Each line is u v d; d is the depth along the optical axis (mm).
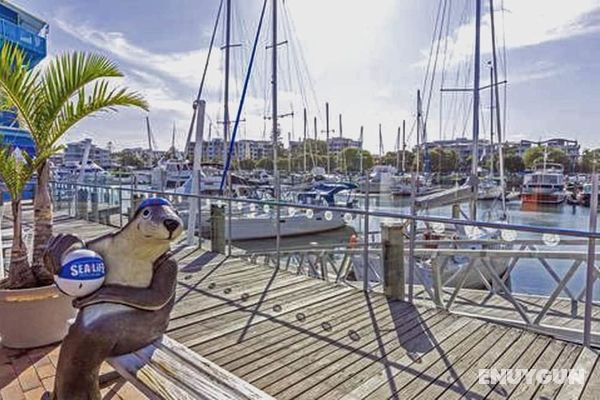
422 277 4516
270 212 9781
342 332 3150
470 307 4574
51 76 2703
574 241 4391
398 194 13828
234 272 4930
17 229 2729
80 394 1631
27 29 12445
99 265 1609
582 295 4617
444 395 2293
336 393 2320
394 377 2488
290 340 3012
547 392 2309
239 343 2961
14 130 3023
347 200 12812
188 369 1688
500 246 5676
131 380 1622
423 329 3197
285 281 4535
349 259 5684
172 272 1740
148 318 1676
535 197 17656
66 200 10641
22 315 2652
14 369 2473
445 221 3516
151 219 1604
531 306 4680
